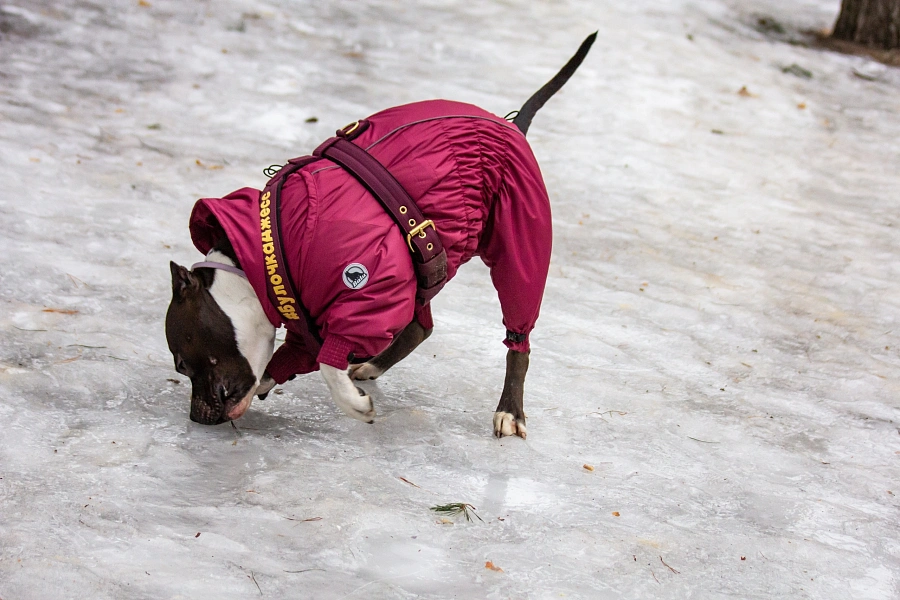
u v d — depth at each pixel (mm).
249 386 3436
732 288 5715
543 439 3826
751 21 12039
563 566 2965
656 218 6684
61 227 5207
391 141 3359
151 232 5332
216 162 6465
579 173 7277
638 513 3354
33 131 6445
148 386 3836
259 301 3303
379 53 9156
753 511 3467
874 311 5602
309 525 2998
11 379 3664
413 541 2988
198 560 2744
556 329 4922
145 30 8688
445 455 3605
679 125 8578
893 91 10406
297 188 3227
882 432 4223
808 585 3031
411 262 3268
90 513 2920
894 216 7246
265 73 8242
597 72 9438
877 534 3391
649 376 4539
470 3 10945
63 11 8695
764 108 9344
